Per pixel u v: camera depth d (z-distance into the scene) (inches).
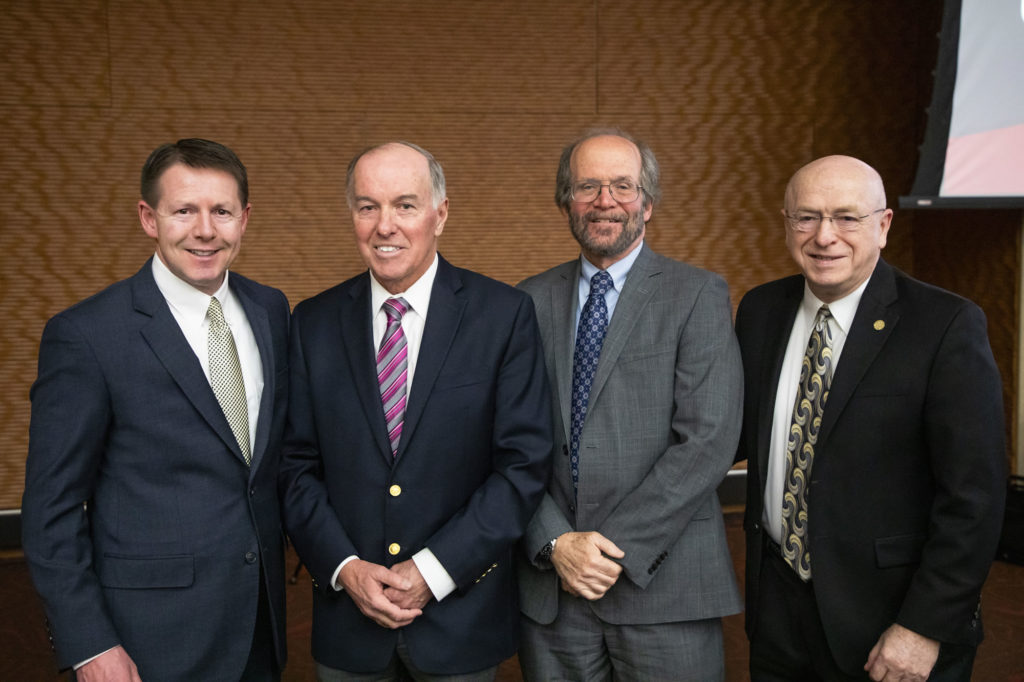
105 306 65.8
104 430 64.5
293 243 193.0
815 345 73.5
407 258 69.0
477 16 194.4
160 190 64.7
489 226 200.1
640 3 198.8
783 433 74.6
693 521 76.5
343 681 71.7
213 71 185.5
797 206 71.2
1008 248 179.8
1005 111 167.8
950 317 67.5
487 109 197.0
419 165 69.4
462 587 68.7
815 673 74.1
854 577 69.4
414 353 73.3
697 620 76.0
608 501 75.4
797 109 204.8
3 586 159.9
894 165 207.9
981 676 119.9
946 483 65.9
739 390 75.8
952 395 65.7
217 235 65.4
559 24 197.3
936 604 64.6
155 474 65.1
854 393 69.6
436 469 70.7
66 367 63.0
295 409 74.4
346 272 196.2
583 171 77.0
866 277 71.9
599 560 70.9
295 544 72.2
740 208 206.1
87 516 66.1
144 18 181.5
